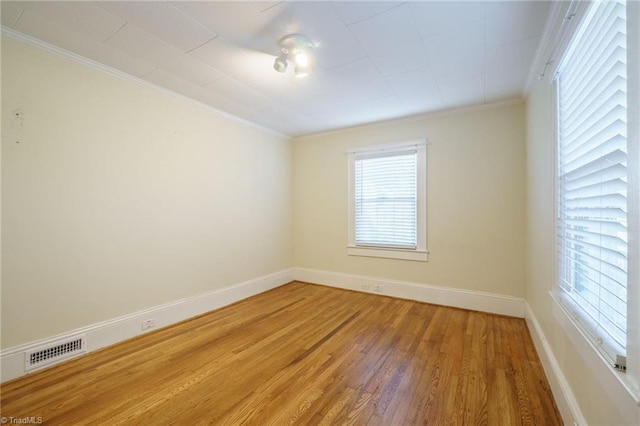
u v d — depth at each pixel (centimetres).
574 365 141
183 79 259
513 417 157
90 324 229
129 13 171
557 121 171
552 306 183
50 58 207
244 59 225
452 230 342
